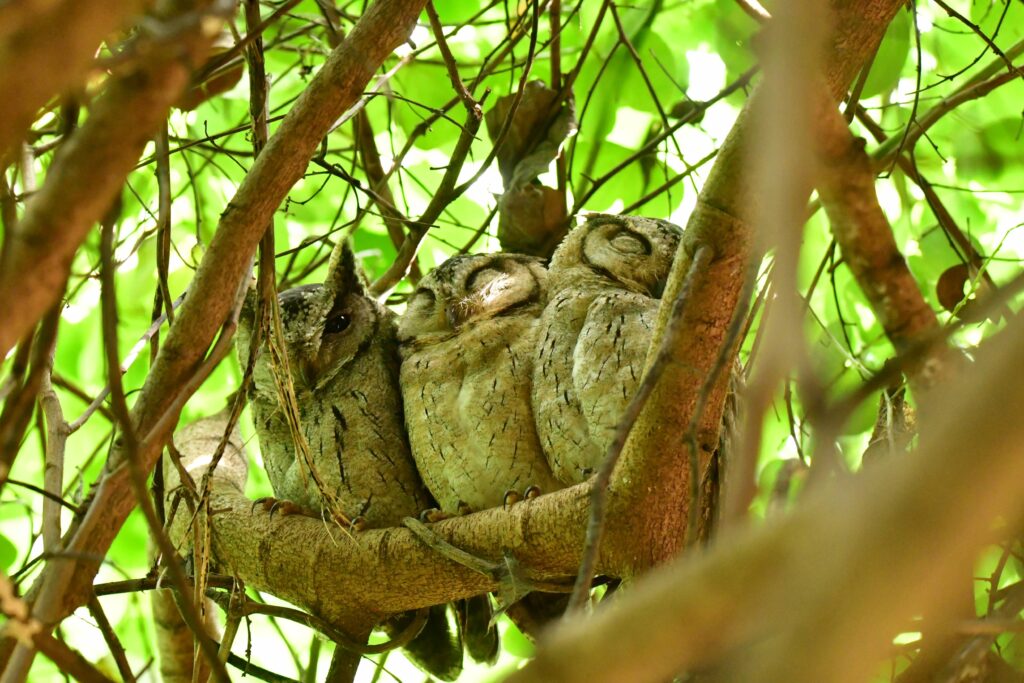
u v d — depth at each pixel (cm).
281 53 1095
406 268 921
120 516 551
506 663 1032
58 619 514
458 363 831
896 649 508
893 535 241
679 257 543
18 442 532
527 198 932
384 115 1129
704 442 588
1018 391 236
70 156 353
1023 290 364
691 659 287
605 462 432
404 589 704
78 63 295
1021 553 618
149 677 980
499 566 661
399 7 552
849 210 406
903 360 353
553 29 928
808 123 296
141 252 1077
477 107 755
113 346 462
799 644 250
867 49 534
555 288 863
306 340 872
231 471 847
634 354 761
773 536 265
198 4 374
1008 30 1017
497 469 804
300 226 1155
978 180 1030
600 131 1041
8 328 354
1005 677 543
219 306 533
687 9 1091
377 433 857
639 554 624
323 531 725
